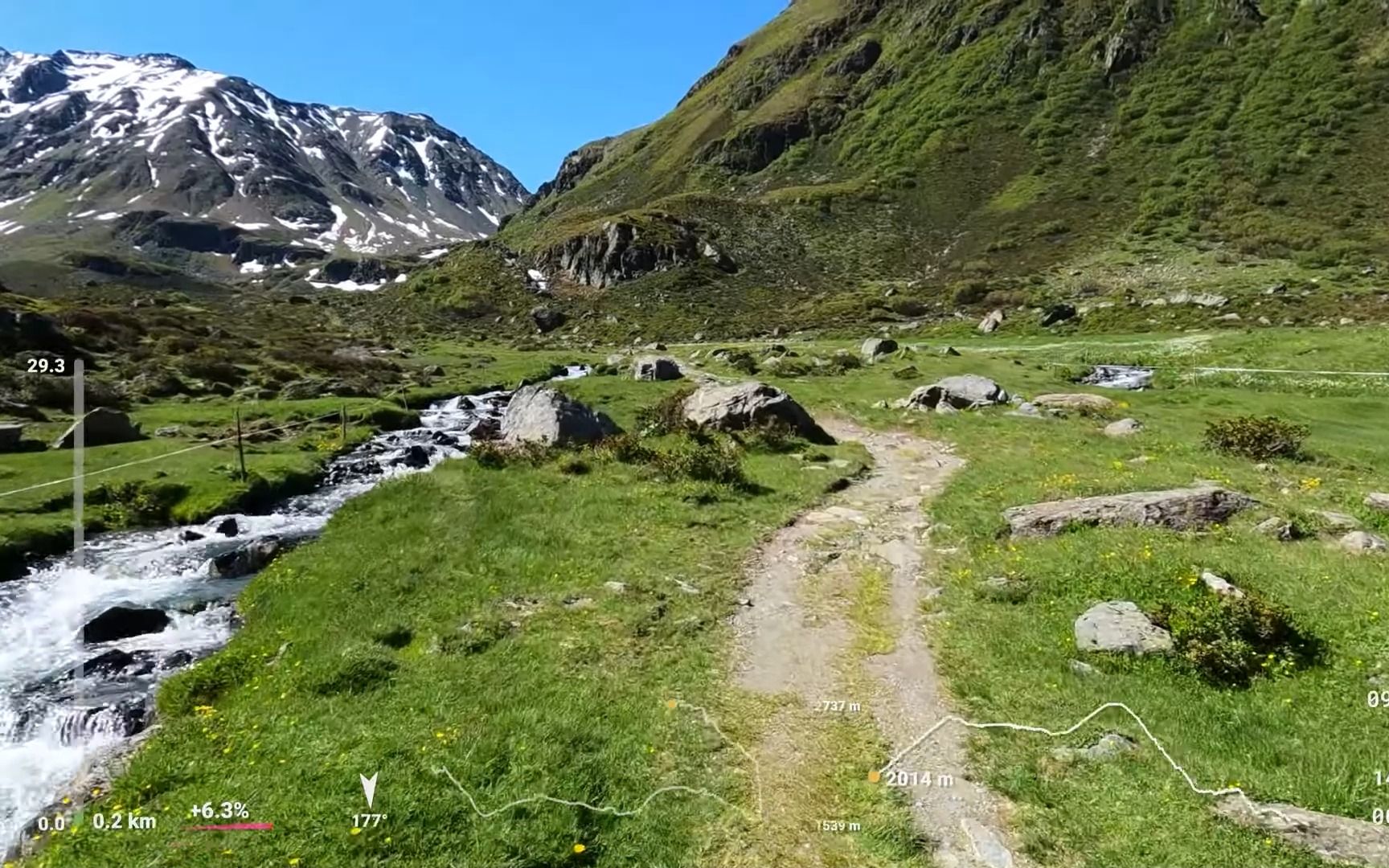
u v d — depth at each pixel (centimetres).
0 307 5469
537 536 2112
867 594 1744
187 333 7369
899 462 3052
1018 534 1955
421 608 1712
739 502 2433
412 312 13100
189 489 2933
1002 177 15050
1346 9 14850
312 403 4872
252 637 1709
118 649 1716
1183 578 1531
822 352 7262
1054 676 1325
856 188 15875
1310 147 12031
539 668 1428
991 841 975
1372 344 5047
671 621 1611
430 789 1077
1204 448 2866
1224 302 7525
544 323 12200
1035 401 4059
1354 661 1282
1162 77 15775
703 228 14700
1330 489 2238
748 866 963
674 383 5694
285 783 1107
